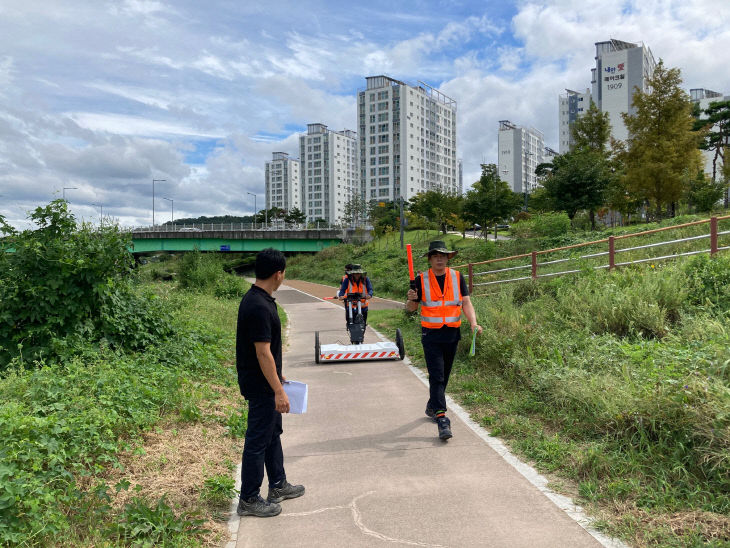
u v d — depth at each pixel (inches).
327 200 6574.8
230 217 6697.8
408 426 221.8
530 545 121.8
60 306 312.2
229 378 322.3
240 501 146.5
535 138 6968.5
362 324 424.5
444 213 2212.1
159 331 363.6
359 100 5142.7
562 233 1242.6
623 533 123.6
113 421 192.1
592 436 185.8
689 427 157.6
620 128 4650.6
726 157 2016.5
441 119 5590.6
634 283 360.8
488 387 268.1
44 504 129.3
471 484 158.2
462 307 224.2
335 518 140.7
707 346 206.8
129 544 126.6
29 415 171.9
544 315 344.2
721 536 117.0
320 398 278.7
